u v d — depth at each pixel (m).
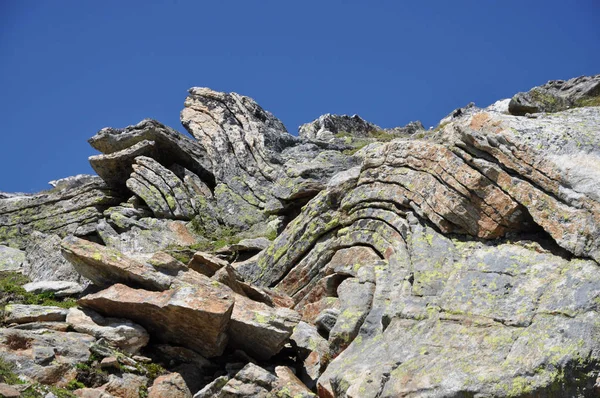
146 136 38.28
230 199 36.22
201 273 21.95
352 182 23.11
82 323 19.17
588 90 26.91
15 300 22.38
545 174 16.91
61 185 48.91
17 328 18.69
